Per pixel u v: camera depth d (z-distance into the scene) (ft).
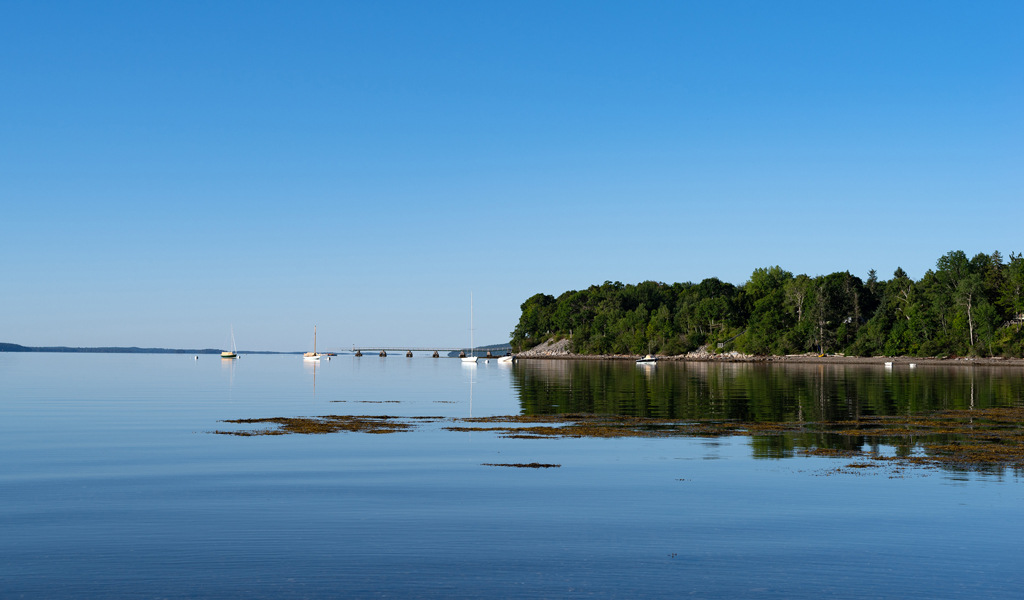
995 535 60.03
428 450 110.01
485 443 118.32
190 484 81.61
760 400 208.54
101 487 79.71
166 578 49.06
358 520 64.69
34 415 164.45
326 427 141.79
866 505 70.95
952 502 72.23
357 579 49.01
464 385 311.27
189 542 57.52
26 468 92.43
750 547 56.70
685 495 75.82
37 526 62.39
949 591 47.26
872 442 117.50
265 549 55.62
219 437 125.59
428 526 62.64
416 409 185.37
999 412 168.45
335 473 89.25
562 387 287.07
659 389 266.36
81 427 139.85
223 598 45.47
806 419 154.71
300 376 426.92
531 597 45.83
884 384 291.17
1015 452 106.01
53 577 49.21
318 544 57.00
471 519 65.21
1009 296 566.36
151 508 69.31
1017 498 74.13
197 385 309.42
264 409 184.75
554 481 83.66
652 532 60.95
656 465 95.14
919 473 88.79
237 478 85.56
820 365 577.43
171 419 156.66
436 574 50.08
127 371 503.61
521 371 498.28
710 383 305.94
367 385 315.99
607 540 58.44
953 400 205.05
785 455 103.65
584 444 116.78
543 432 133.69
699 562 52.95
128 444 115.75
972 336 561.84
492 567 51.62
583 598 45.68
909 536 59.82
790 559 53.67
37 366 632.79
